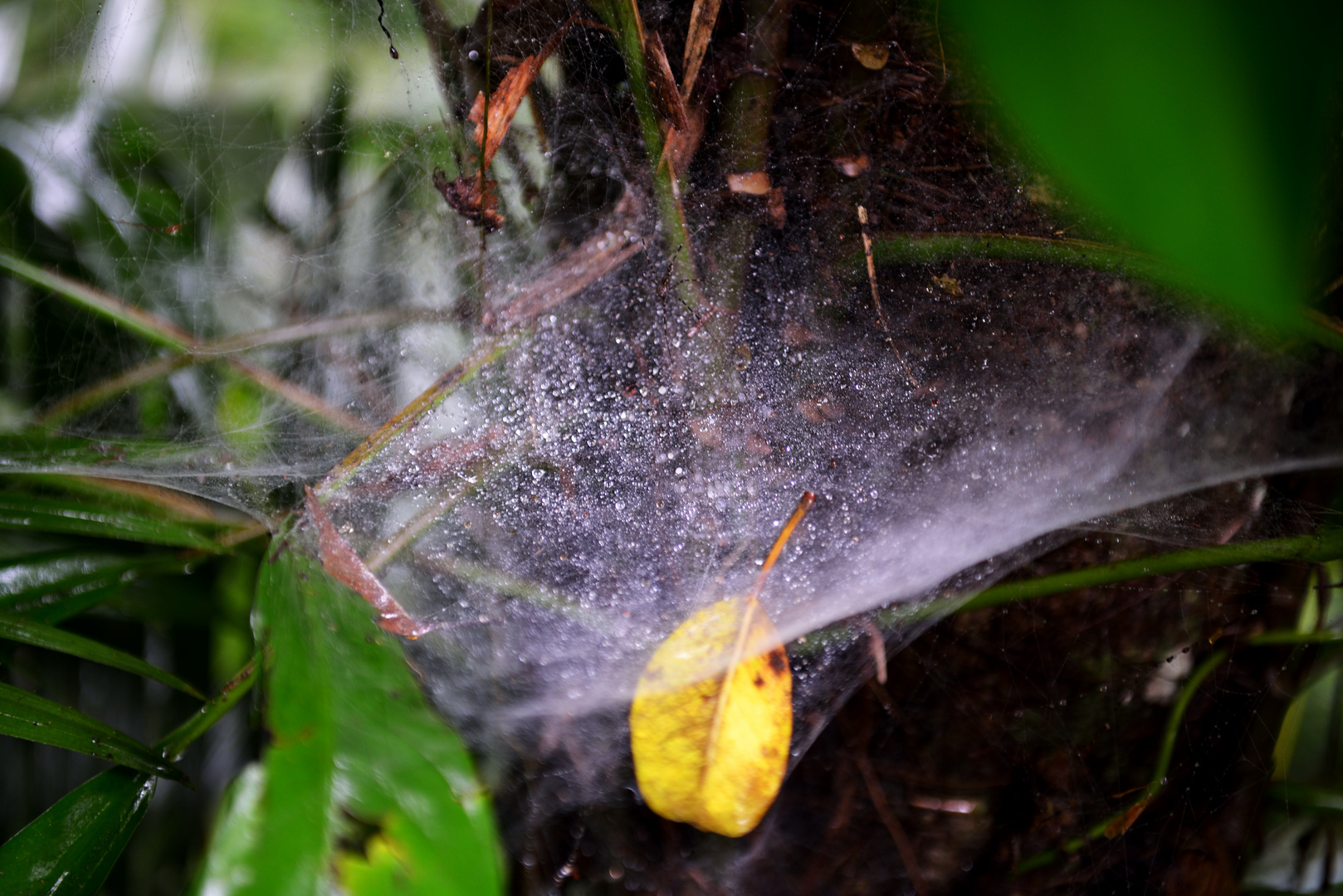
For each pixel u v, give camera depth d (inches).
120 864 22.7
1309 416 21.2
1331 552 20.1
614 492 21.0
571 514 21.0
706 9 19.8
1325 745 22.1
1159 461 21.4
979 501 21.2
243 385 23.0
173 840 22.9
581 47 20.8
